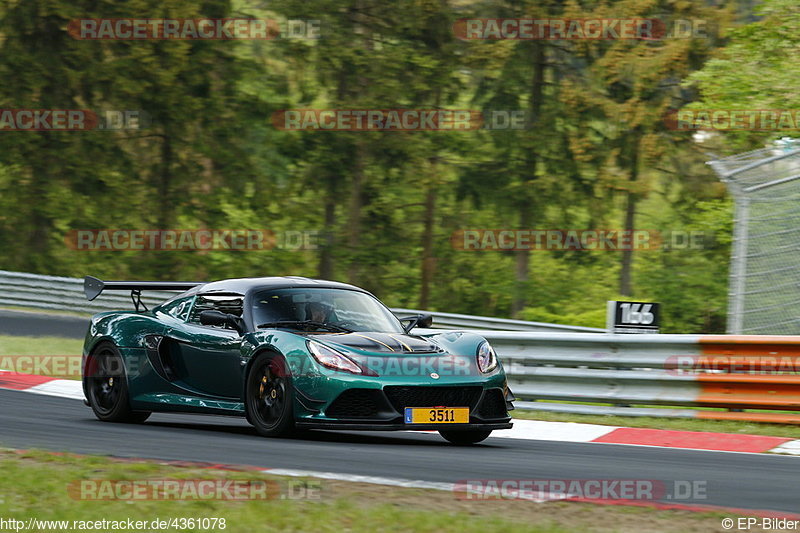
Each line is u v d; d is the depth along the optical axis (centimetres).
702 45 6781
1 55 7244
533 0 7238
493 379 1791
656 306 2633
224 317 1878
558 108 7369
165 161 7819
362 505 1128
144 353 2030
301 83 7788
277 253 8175
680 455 1738
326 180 7775
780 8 5128
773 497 1288
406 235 8275
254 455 1531
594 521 1077
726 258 7862
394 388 1691
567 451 1767
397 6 7506
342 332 1859
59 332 4291
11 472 1274
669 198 7688
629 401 2322
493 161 7675
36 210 7469
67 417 2131
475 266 8700
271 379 1794
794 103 5000
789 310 2534
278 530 998
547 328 4584
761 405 2161
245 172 7762
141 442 1684
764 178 2627
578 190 7531
